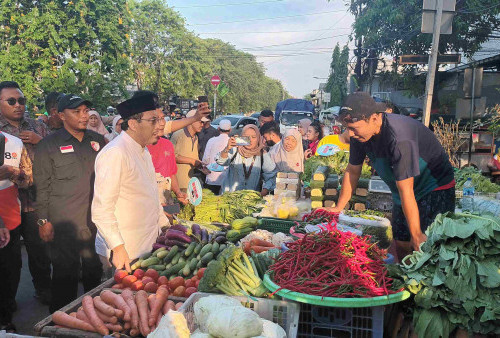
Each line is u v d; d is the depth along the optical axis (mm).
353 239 2473
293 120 21906
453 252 2199
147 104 3133
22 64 19891
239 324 1946
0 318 3963
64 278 3840
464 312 2145
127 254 3041
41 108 20484
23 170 4102
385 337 2543
